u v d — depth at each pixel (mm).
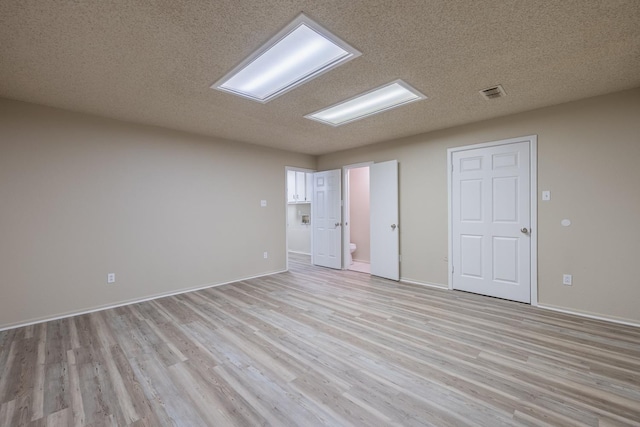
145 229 3762
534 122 3324
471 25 1843
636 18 1764
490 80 2602
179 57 2195
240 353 2312
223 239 4582
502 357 2217
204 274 4340
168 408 1684
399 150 4605
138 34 1907
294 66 2365
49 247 3078
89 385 1901
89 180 3338
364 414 1626
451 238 4047
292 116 3525
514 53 2170
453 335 2605
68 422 1574
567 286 3148
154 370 2074
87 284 3305
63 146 3176
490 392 1805
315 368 2092
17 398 1771
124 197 3594
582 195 3045
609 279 2910
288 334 2656
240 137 4520
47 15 1698
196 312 3254
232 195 4707
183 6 1649
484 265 3756
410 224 4484
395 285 4348
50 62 2229
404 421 1568
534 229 3342
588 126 2996
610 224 2900
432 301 3562
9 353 2326
